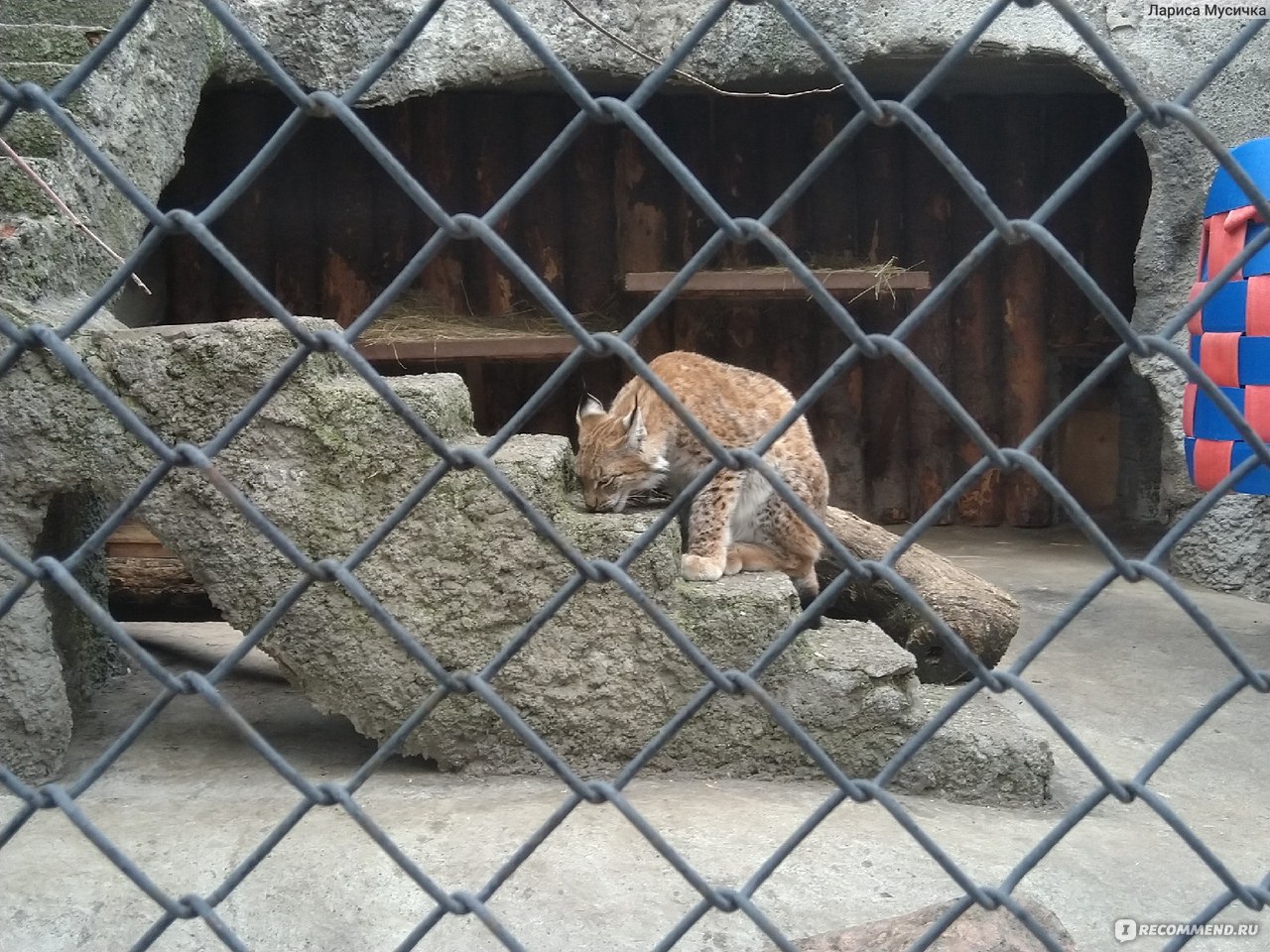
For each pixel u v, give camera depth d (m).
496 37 6.22
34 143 4.02
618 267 8.25
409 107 7.95
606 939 2.65
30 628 3.50
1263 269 5.02
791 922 2.73
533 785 3.56
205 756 3.80
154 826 3.16
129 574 4.87
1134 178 8.17
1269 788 3.94
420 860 2.94
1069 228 8.29
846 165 8.23
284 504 3.44
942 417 8.55
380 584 3.51
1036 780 3.70
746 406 4.77
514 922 2.70
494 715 3.62
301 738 4.00
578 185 8.16
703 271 7.28
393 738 1.38
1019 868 1.37
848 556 1.31
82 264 3.95
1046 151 8.23
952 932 2.21
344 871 2.89
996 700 4.59
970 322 8.43
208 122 7.71
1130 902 2.96
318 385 3.44
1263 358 5.03
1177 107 1.19
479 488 3.51
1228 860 3.26
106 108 4.44
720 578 4.05
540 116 8.04
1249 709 4.72
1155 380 6.71
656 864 2.96
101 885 2.84
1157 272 6.60
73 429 3.38
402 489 3.48
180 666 4.86
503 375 8.34
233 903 2.78
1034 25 6.30
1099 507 8.66
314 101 1.22
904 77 7.07
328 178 7.88
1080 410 8.57
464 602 3.55
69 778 3.58
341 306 7.88
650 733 3.66
